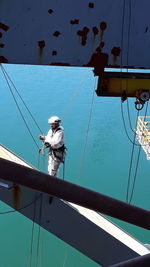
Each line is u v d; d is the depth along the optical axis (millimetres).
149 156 16469
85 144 25969
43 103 31062
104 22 3082
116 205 1345
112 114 30344
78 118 29766
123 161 25531
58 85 33750
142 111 30672
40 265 17422
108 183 23781
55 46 3061
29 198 6566
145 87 5207
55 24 2988
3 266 17391
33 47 3037
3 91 32719
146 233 18984
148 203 22250
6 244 18609
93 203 1337
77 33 3066
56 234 6941
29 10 2906
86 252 7047
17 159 7523
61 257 17875
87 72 35531
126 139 27625
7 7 2871
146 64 3328
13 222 19922
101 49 3174
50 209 6699
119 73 4867
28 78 34906
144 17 3152
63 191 1322
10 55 3027
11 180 1294
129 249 6785
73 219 6809
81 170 24766
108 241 6867
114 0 3033
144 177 24188
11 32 2953
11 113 29953
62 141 7738
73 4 2963
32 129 28234
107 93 5137
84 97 32250
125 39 3191
